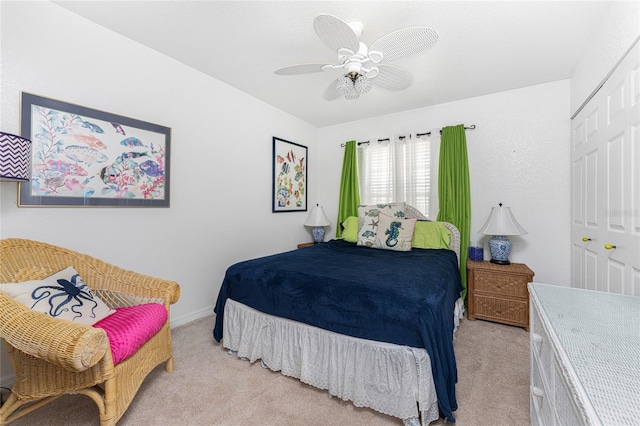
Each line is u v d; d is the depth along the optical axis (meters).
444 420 1.35
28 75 1.61
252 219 3.14
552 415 0.86
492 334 2.28
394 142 3.50
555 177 2.65
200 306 2.59
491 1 1.60
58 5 1.71
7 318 1.08
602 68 1.79
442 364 1.29
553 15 1.71
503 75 2.51
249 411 1.42
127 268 2.07
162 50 2.21
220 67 2.47
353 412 1.42
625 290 1.49
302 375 1.60
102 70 1.92
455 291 2.22
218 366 1.83
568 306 1.02
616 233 1.60
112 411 1.20
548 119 2.67
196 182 2.55
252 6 1.69
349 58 1.72
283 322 1.74
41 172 1.65
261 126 3.22
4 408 1.26
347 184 3.81
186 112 2.45
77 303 1.39
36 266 1.50
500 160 2.90
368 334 1.43
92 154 1.87
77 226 1.82
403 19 1.76
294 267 1.96
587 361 0.66
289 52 2.21
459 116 3.11
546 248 2.69
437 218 3.17
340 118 3.80
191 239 2.51
